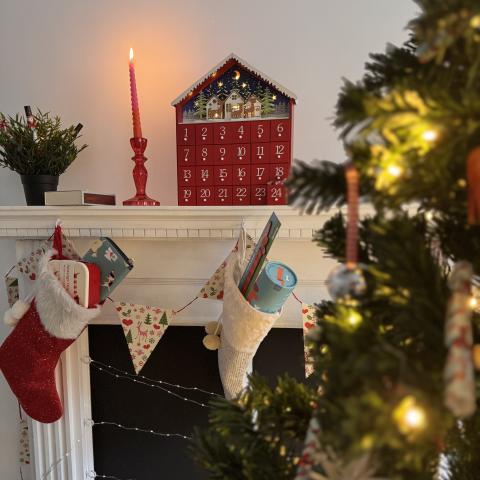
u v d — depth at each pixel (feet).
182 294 3.18
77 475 3.38
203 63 3.39
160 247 3.15
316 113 3.33
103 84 3.50
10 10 3.52
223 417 1.44
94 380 3.43
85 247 3.20
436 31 0.91
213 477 1.41
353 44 3.25
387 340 1.22
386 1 3.19
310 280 3.08
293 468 1.38
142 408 3.42
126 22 3.43
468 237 1.34
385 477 1.06
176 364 3.34
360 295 1.14
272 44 3.32
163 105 3.45
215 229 2.80
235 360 2.72
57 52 3.51
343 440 0.88
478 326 1.38
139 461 3.47
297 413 1.51
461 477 1.47
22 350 2.84
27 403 2.89
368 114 1.05
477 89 1.07
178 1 3.36
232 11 3.32
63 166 3.18
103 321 3.28
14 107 3.59
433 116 0.98
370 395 0.85
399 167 1.07
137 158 3.06
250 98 2.79
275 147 2.79
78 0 3.44
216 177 2.88
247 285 2.54
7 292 3.46
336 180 1.22
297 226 2.72
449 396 0.83
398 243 1.14
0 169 3.65
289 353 3.22
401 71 1.27
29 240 3.13
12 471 3.88
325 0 3.24
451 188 1.11
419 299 1.09
